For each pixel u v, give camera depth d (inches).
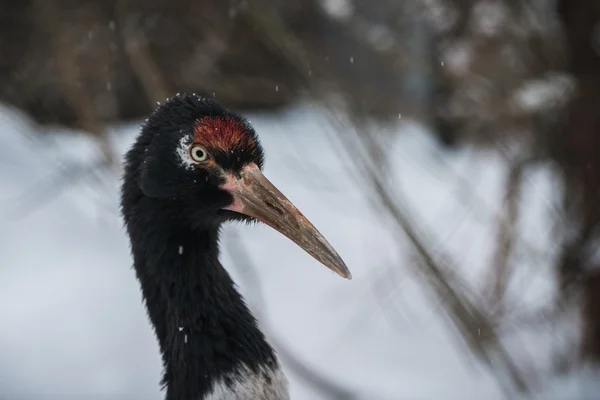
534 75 495.5
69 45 514.0
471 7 507.2
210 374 254.2
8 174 660.1
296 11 546.0
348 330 530.3
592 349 503.2
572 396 471.8
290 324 535.5
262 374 256.1
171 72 531.5
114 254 619.8
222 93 535.8
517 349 501.7
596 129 488.4
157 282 263.9
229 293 265.7
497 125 496.4
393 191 465.7
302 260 612.1
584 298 503.2
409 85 541.0
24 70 586.2
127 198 267.7
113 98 548.7
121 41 519.2
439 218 561.6
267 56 527.2
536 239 517.3
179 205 260.4
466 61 502.0
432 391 475.5
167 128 260.1
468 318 454.6
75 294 569.3
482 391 472.7
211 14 518.9
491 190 568.1
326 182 610.5
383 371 491.2
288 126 652.7
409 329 540.1
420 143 621.9
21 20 571.2
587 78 483.8
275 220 261.7
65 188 655.8
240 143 261.0
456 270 482.0
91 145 572.1
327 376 488.4
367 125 471.2
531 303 512.4
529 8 493.7
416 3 525.3
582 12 482.9
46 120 613.0
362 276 561.0
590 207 496.4
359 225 594.6
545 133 492.1
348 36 547.8
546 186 554.9
